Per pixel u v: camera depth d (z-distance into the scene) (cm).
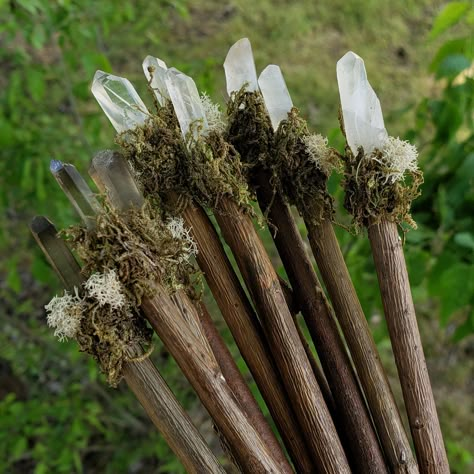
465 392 125
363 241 70
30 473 111
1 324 113
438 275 67
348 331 41
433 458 40
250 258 39
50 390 116
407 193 39
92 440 118
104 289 35
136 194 37
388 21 199
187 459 36
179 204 38
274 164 40
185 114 38
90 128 101
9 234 113
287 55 189
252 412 40
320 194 40
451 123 68
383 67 186
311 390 39
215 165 38
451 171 70
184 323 36
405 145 39
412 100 175
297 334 39
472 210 67
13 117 92
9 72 126
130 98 39
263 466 37
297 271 42
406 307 39
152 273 36
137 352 36
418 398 40
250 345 40
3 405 95
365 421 41
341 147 64
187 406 106
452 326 133
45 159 91
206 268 39
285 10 202
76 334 36
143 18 110
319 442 39
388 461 41
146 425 114
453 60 68
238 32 194
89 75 91
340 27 198
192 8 200
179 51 183
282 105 40
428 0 205
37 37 85
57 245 37
